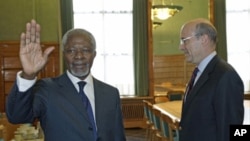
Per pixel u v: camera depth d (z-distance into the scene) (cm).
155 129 462
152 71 751
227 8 774
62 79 183
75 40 175
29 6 627
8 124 326
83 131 171
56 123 171
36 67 155
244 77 779
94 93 186
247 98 766
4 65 611
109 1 747
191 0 846
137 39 743
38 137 286
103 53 746
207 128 188
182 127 204
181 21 848
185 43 208
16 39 621
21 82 155
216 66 195
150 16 744
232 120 179
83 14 738
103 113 182
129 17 752
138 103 743
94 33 742
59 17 650
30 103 162
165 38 842
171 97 673
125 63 752
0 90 608
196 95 195
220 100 182
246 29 779
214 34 204
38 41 158
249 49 780
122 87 751
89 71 186
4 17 620
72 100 176
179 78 839
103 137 176
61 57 628
